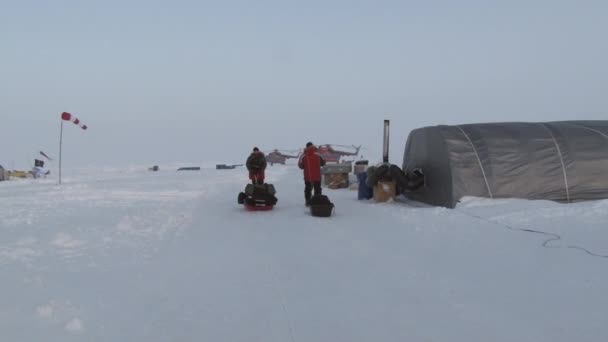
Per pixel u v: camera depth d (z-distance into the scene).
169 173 35.72
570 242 6.25
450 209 9.94
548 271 5.00
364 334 3.50
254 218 9.66
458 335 3.44
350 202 12.56
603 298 4.13
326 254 6.11
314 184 11.36
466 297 4.28
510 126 11.34
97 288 4.71
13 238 7.45
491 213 9.00
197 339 3.45
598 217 7.83
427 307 4.04
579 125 11.45
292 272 5.24
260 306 4.14
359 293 4.46
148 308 4.11
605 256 5.46
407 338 3.41
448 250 6.17
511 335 3.42
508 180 10.47
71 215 10.27
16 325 3.70
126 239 7.36
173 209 11.33
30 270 5.43
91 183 23.23
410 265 5.44
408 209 10.51
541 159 10.59
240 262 5.75
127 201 13.39
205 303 4.23
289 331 3.57
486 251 6.03
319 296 4.39
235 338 3.46
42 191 17.75
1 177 30.09
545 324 3.62
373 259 5.78
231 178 26.17
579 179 10.50
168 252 6.39
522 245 6.27
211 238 7.41
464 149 10.70
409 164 13.89
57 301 4.28
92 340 3.43
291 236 7.48
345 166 17.64
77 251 6.50
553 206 9.23
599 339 3.33
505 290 4.44
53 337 3.47
